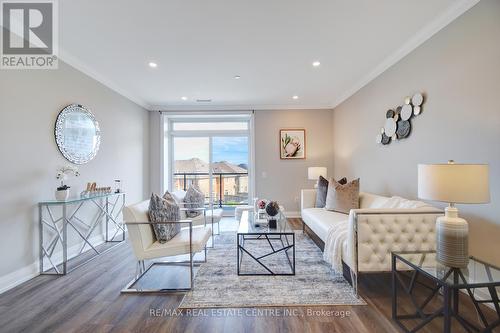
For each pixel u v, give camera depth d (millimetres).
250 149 5547
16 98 2412
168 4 2066
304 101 5141
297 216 5422
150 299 2105
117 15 2209
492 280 1479
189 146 5785
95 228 3537
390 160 3295
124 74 3592
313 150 5453
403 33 2564
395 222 2104
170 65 3293
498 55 1854
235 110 5383
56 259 2820
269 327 1736
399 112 3049
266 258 3016
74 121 3141
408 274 2469
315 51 2938
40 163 2656
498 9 1852
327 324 1765
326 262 2877
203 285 2336
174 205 2617
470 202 1466
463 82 2145
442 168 1536
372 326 1739
